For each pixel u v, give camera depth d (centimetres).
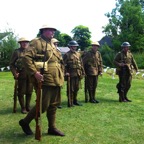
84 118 724
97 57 956
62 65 582
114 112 796
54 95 562
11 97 1017
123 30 4138
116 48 4153
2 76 2036
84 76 908
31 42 544
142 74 2092
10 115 748
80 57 904
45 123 670
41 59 538
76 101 894
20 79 762
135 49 4041
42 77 519
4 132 600
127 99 978
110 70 2398
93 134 596
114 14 4328
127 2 4238
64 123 674
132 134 602
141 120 713
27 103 787
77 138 569
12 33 3328
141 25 4103
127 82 960
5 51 3159
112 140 562
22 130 612
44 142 542
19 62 752
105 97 1052
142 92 1187
